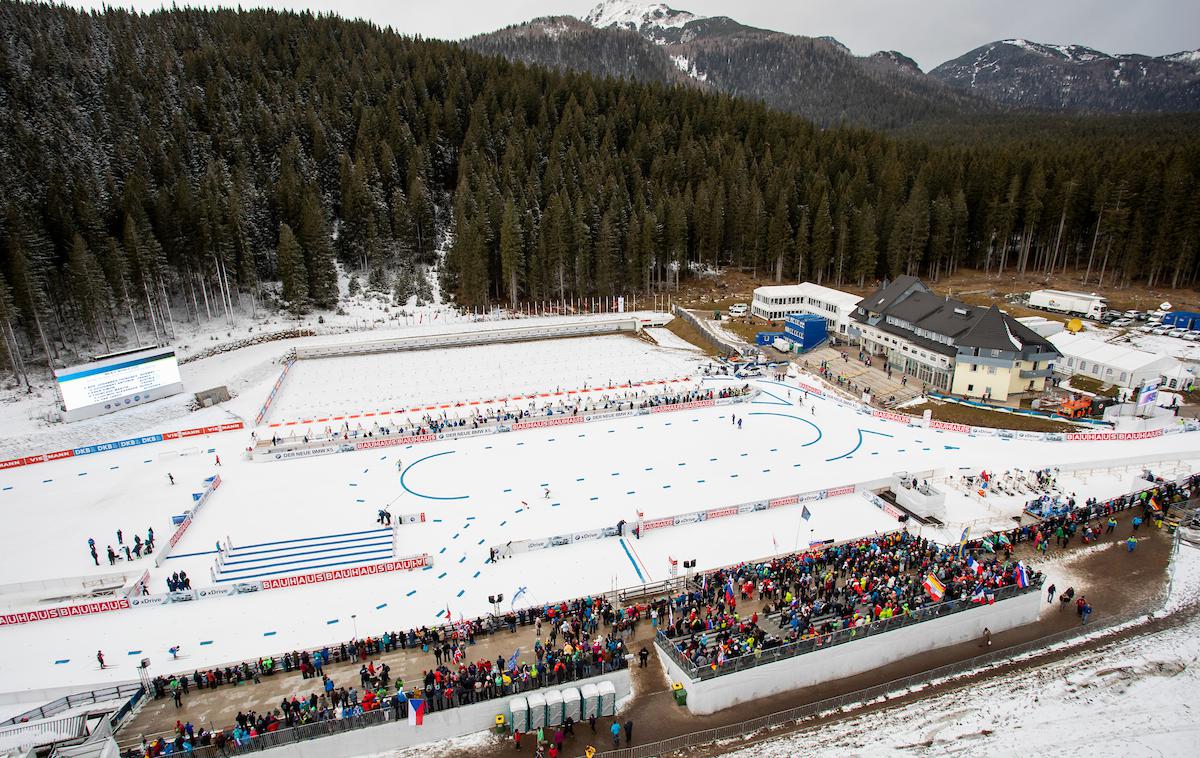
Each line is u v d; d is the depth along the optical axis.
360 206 113.56
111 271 84.94
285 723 28.89
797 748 29.06
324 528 48.84
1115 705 31.36
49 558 45.44
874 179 138.62
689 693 31.06
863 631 33.41
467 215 115.25
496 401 74.00
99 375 69.12
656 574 42.03
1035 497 50.47
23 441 63.56
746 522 48.28
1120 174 114.56
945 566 38.69
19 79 117.25
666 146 148.25
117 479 57.47
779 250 120.44
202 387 77.38
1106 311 96.12
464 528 48.59
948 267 124.31
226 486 55.78
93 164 103.31
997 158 130.62
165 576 43.00
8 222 77.75
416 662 33.69
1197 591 39.16
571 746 29.20
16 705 31.89
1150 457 55.25
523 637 35.38
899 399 72.00
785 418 68.69
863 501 51.12
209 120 124.69
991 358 68.06
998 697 32.00
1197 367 72.06
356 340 96.25
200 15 171.75
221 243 96.12
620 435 65.12
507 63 181.25
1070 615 37.69
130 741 28.86
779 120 164.50
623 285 117.62
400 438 63.88
